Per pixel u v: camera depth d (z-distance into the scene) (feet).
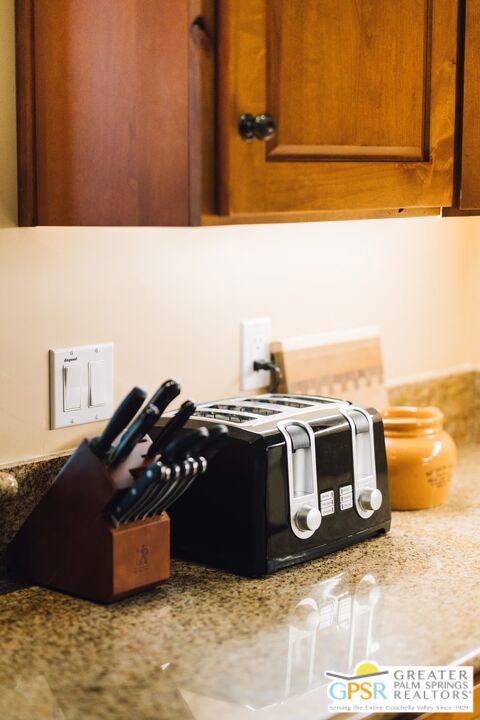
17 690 3.51
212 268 5.53
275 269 5.89
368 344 6.44
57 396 4.85
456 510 5.68
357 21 4.26
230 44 3.79
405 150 4.59
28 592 4.40
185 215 3.90
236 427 4.58
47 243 4.73
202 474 4.66
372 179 4.43
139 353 5.22
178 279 5.36
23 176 4.51
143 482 4.03
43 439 4.84
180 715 3.34
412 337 6.93
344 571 4.68
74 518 4.28
